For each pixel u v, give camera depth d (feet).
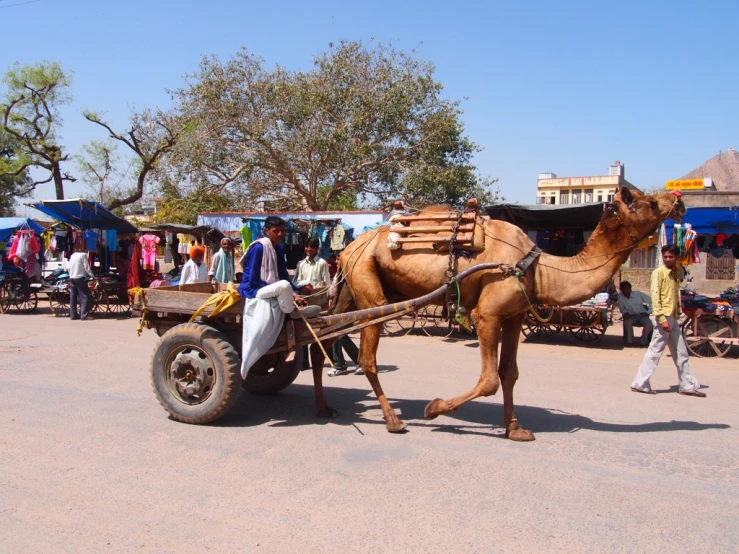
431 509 14.10
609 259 18.58
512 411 19.51
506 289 18.75
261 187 95.91
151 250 56.54
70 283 50.62
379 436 19.60
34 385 26.27
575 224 44.27
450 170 86.17
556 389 26.71
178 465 16.87
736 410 23.29
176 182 94.43
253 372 24.80
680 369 25.94
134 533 12.93
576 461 17.31
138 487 15.35
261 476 16.08
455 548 12.29
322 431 20.12
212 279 39.88
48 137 105.81
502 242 19.30
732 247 40.09
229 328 21.89
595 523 13.42
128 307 57.52
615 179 170.09
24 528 13.16
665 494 15.02
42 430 19.92
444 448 18.40
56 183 106.52
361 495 14.87
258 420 21.40
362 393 25.77
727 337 34.78
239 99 89.25
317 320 20.54
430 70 89.61
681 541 12.65
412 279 20.24
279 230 20.94
